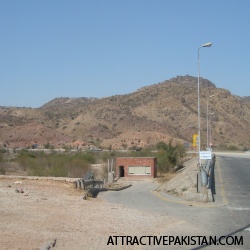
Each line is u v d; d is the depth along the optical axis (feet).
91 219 45.24
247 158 222.89
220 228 43.60
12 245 31.63
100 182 99.19
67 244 33.58
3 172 143.84
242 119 516.32
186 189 77.10
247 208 57.77
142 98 551.18
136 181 137.28
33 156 199.82
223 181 97.25
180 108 499.92
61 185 78.69
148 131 417.69
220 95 545.85
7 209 48.65
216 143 430.20
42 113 526.98
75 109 557.74
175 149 185.57
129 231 40.29
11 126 425.28
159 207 59.11
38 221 42.34
